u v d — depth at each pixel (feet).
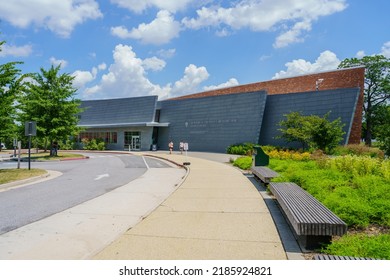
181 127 136.77
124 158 97.35
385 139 47.16
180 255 14.98
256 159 46.98
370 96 158.51
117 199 30.25
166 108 145.28
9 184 39.34
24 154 122.83
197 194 30.50
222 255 14.92
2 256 15.75
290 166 41.42
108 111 163.02
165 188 37.09
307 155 61.31
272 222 20.38
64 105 97.09
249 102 112.27
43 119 96.17
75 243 17.62
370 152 68.39
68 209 26.21
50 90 98.89
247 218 21.43
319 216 16.34
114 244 16.63
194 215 22.41
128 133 153.58
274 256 14.76
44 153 128.57
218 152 119.44
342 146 80.28
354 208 19.51
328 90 96.68
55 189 36.88
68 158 94.22
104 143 158.30
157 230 18.95
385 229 18.80
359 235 16.98
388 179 28.71
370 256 13.32
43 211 25.62
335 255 13.57
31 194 33.65
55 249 16.69
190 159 83.30
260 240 16.96
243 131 112.37
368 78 157.89
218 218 21.50
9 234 19.44
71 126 101.65
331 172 32.48
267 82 129.90
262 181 35.96
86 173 54.75
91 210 25.59
